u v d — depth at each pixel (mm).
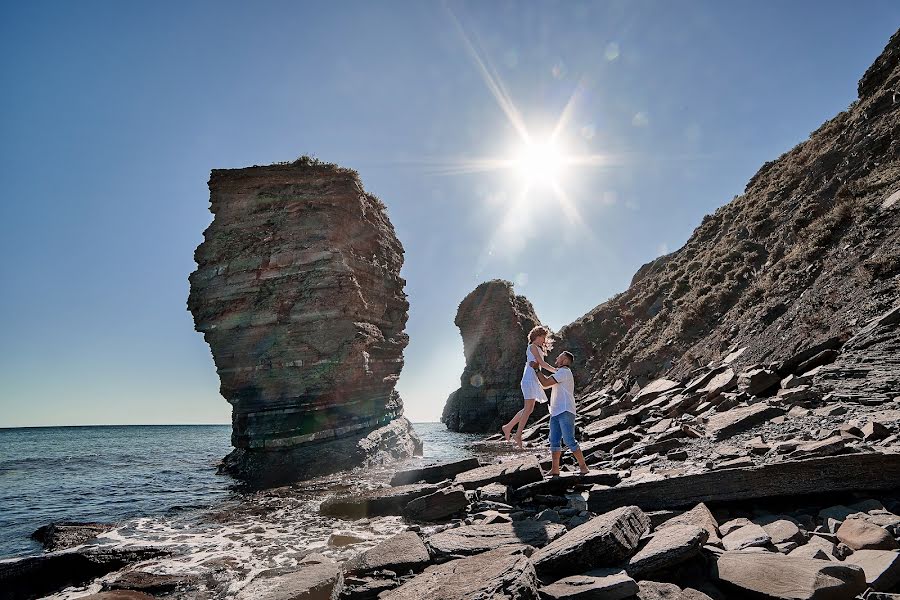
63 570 7859
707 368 19969
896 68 26719
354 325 22547
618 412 21016
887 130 22188
